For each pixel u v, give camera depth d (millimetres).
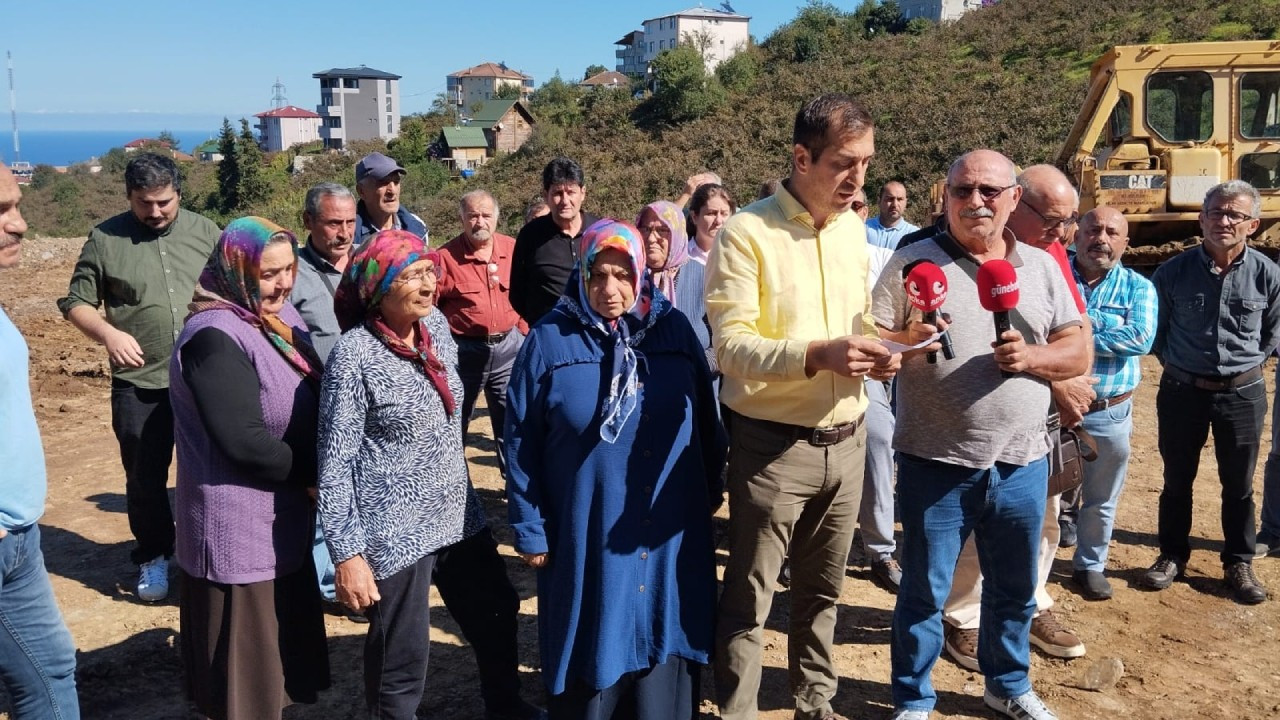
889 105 28047
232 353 2729
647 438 2895
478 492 5996
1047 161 20531
